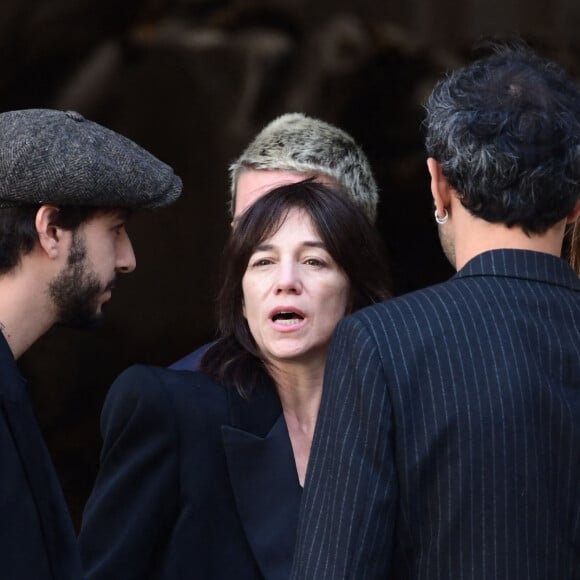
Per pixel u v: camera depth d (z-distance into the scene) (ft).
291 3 108.78
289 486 25.36
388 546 20.92
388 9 109.09
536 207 21.35
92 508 25.03
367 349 21.07
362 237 26.18
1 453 20.33
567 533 20.85
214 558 25.03
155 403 25.12
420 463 20.65
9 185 22.31
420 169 105.19
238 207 32.32
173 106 107.86
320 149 31.76
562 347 21.15
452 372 20.80
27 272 22.70
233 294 26.55
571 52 102.89
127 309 111.45
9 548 20.11
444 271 107.65
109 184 23.04
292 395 26.61
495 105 21.30
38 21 105.81
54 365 106.52
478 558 20.40
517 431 20.51
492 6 107.24
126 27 109.29
